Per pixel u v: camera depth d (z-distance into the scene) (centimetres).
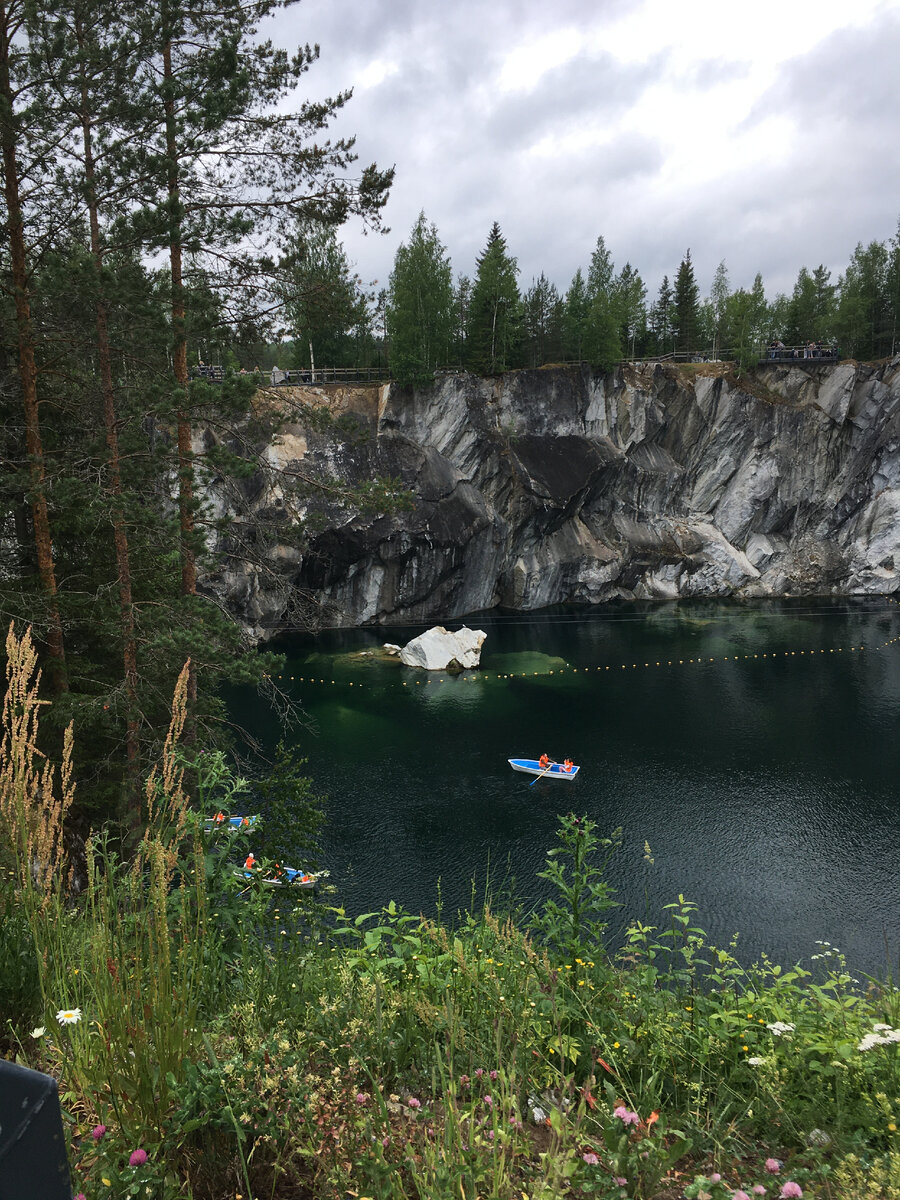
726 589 6638
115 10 1148
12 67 1127
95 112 1138
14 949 284
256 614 4722
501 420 5947
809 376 6719
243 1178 212
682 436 6656
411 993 338
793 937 1856
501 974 368
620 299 6775
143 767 1293
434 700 3641
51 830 286
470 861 2178
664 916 1922
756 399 6594
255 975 320
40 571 1302
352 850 2245
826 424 6575
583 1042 331
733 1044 342
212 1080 216
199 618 1316
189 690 1318
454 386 5669
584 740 3145
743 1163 257
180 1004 239
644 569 6481
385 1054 292
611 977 429
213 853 396
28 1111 101
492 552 5822
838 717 3406
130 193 1206
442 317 5644
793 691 3775
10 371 1361
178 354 1369
